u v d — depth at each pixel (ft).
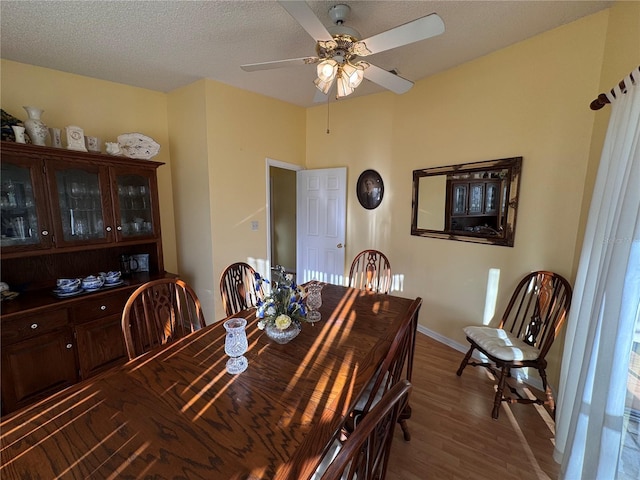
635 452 3.66
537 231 7.15
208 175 9.52
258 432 2.93
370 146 11.41
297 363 4.21
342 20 5.75
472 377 7.69
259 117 10.89
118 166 7.90
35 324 6.35
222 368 4.07
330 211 12.59
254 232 11.06
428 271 9.86
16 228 6.42
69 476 2.45
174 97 10.11
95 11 5.66
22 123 6.70
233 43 7.00
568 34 6.35
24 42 6.66
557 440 5.20
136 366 4.11
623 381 3.66
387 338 4.99
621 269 3.73
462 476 4.95
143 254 9.35
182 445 2.76
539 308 6.88
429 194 9.56
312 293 6.13
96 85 8.86
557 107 6.63
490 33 6.75
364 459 2.50
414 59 8.09
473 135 8.28
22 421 3.05
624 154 4.17
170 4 5.52
